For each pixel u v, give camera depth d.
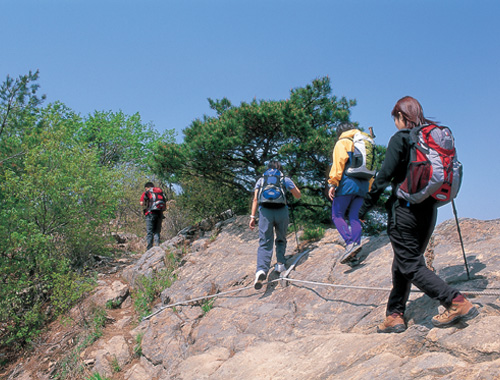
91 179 11.05
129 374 5.96
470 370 2.42
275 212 5.68
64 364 6.70
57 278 8.84
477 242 4.71
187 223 13.27
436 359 2.67
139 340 6.50
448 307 2.80
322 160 10.02
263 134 10.41
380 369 2.88
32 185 9.82
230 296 6.21
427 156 2.80
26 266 9.38
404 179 2.97
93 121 31.11
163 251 9.77
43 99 11.12
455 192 2.83
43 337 7.95
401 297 3.24
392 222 3.02
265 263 5.54
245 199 11.61
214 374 4.16
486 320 2.78
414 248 2.97
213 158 10.20
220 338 5.10
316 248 6.73
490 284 3.43
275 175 5.82
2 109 10.77
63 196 10.51
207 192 11.53
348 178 5.13
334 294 4.82
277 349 4.16
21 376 7.02
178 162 10.28
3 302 8.40
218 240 9.30
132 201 15.41
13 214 9.38
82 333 7.31
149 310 7.57
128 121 32.06
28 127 11.28
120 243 13.63
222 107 11.86
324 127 9.97
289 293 5.39
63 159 10.85
